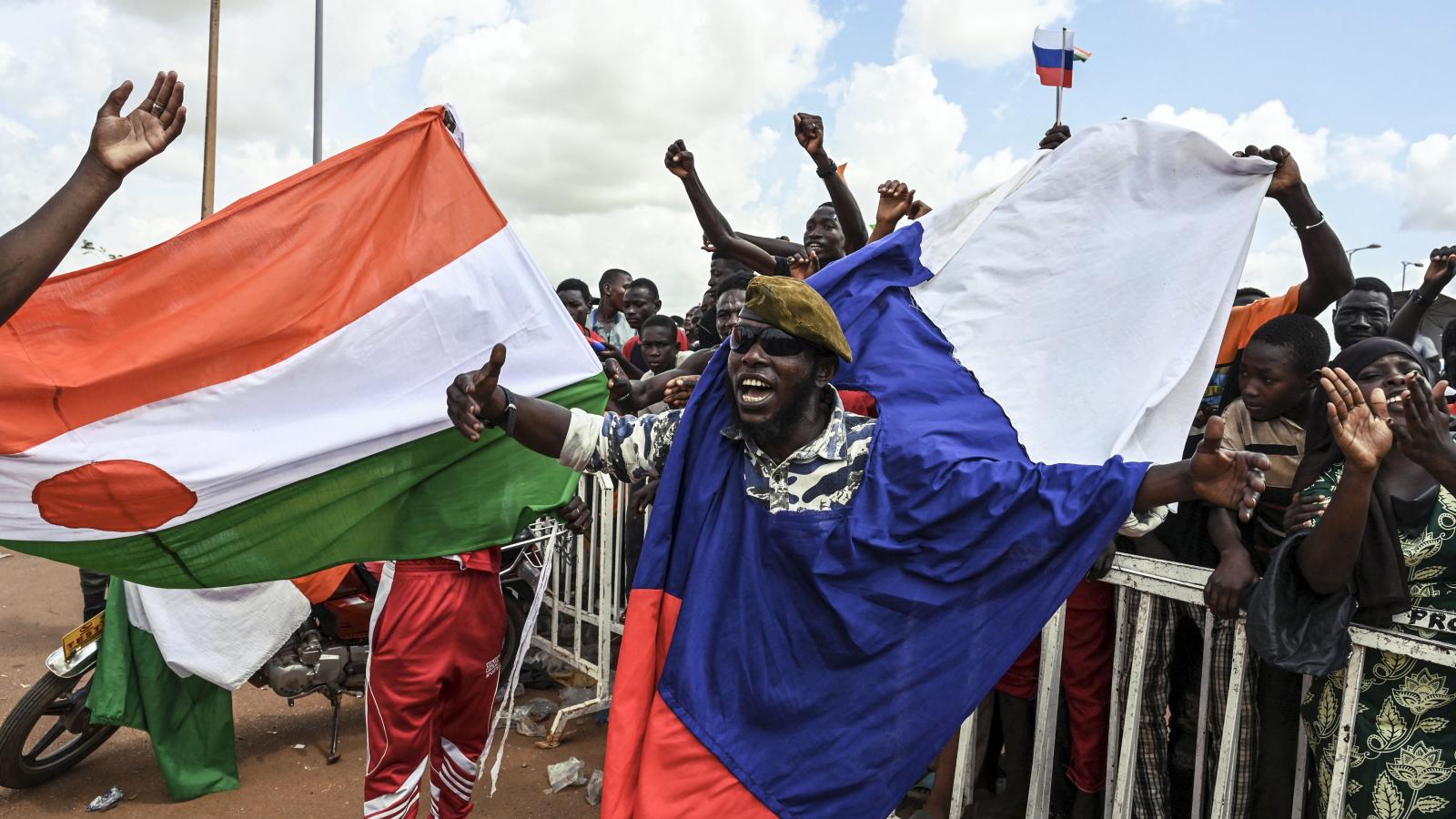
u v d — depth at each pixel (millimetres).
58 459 2809
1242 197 3059
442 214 3227
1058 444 2920
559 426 2541
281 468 2990
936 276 3230
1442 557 2291
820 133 4637
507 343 3266
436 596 3465
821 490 2350
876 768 2314
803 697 2332
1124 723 2943
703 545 2422
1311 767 2977
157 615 4168
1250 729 3035
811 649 2340
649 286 7367
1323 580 2305
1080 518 2184
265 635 4324
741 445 2461
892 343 3012
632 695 2406
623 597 5344
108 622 4289
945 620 2301
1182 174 3143
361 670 4824
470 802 3893
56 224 1961
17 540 2906
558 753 4973
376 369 3131
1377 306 4496
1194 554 3260
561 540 5672
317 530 3107
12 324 2775
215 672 4219
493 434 3287
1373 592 2332
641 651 2430
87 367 2832
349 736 5180
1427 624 2305
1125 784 2885
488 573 3635
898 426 2510
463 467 3254
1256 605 2375
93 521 2908
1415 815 2301
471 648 3617
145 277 2896
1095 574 3080
